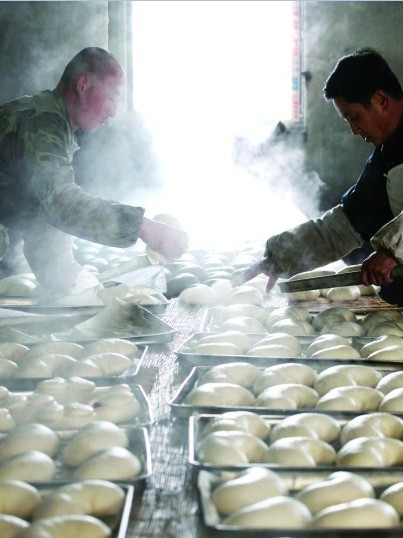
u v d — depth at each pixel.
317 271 3.18
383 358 1.92
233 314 2.56
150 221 2.36
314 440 1.36
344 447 1.36
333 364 1.90
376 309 2.76
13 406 1.54
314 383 1.78
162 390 1.79
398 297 2.86
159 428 1.54
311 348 2.08
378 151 2.83
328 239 2.88
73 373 1.80
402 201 2.73
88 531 1.05
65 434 1.45
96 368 1.82
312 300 3.02
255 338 2.23
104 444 1.35
